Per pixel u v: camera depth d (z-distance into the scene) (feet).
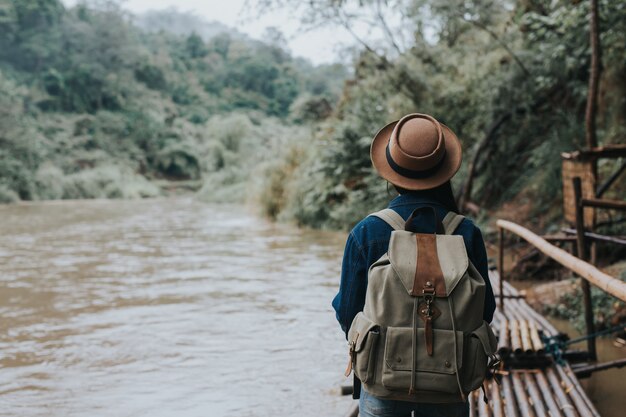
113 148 186.60
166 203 113.91
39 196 126.00
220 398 13.62
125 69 245.86
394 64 43.24
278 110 297.94
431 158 6.45
